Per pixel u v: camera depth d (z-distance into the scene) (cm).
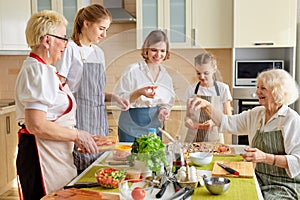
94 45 179
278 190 207
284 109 215
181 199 147
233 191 158
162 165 163
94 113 180
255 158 199
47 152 175
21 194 185
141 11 400
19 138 181
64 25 175
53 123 167
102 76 172
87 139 173
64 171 179
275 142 213
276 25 379
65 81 188
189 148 194
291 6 377
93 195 148
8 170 388
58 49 172
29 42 171
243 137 383
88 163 205
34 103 162
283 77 214
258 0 379
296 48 397
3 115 377
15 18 400
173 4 396
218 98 195
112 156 196
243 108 386
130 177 165
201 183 164
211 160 198
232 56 391
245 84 389
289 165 202
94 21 192
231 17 390
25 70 165
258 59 418
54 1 412
